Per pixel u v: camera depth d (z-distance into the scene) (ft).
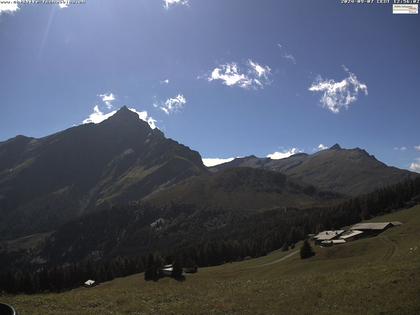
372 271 127.65
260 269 357.41
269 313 90.48
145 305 101.81
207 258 588.09
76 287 529.45
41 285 520.83
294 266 292.81
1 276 489.26
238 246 622.95
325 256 340.59
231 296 111.55
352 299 94.58
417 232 335.26
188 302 105.09
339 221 641.81
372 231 479.82
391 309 84.48
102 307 101.19
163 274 408.67
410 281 101.09
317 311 88.79
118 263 602.44
